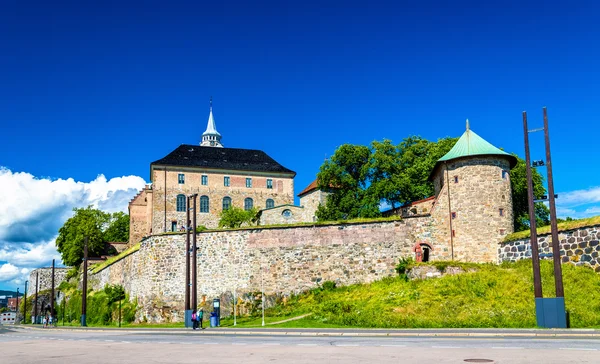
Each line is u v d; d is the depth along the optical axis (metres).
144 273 59.44
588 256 39.97
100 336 36.94
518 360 16.20
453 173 50.88
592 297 35.31
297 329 34.56
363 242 51.91
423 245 50.59
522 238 45.84
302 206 87.44
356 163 70.88
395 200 67.12
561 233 42.28
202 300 55.41
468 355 17.62
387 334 28.73
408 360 16.67
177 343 26.62
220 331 37.50
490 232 48.75
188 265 46.91
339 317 39.34
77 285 89.62
